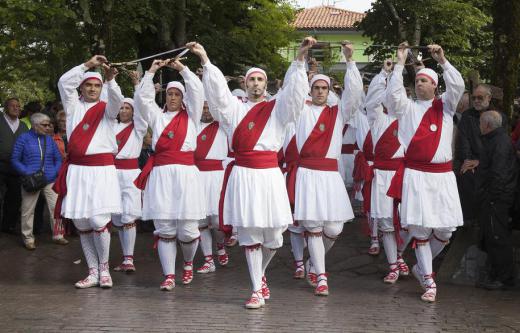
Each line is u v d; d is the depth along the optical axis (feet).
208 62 23.90
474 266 27.89
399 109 25.31
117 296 25.50
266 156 23.86
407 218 24.99
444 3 60.23
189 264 27.89
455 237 30.83
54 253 33.86
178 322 21.91
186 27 57.77
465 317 22.85
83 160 26.50
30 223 34.32
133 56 60.08
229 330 21.08
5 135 35.94
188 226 26.86
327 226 26.27
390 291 26.71
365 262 31.68
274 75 66.44
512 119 36.63
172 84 27.20
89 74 26.86
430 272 25.21
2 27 41.96
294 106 23.53
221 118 23.86
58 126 37.96
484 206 26.50
